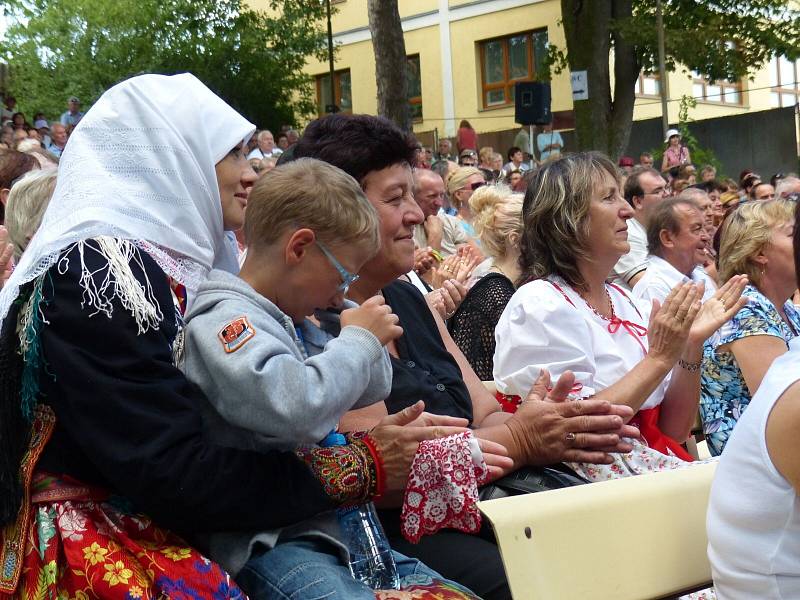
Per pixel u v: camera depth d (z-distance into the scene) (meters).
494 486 2.38
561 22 18.75
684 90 24.20
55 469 1.73
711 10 19.17
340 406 1.79
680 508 2.04
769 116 19.50
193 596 1.69
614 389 2.58
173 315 1.83
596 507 1.93
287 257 1.91
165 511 1.69
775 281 3.39
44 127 16.09
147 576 1.69
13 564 1.70
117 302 1.72
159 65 24.44
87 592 1.66
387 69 13.93
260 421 1.72
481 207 4.50
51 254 1.76
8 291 1.76
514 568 1.79
